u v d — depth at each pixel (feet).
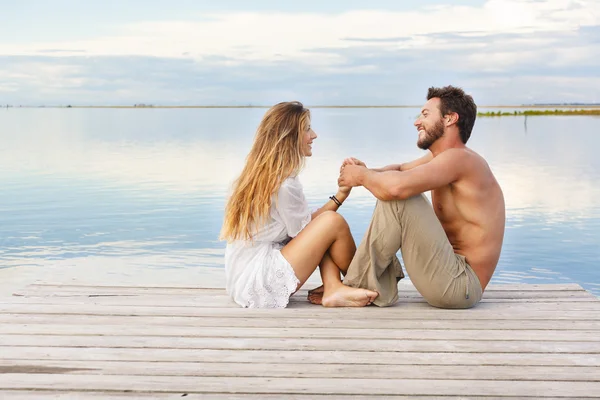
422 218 10.80
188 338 9.74
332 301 11.38
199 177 42.63
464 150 11.22
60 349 9.25
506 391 8.04
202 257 21.36
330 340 9.71
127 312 10.98
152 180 41.11
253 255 11.47
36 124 143.54
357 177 11.20
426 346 9.50
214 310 11.14
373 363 8.86
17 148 66.95
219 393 7.94
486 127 116.78
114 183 39.81
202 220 27.91
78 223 27.30
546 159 52.80
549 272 19.65
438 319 10.77
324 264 11.69
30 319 10.55
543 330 10.27
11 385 8.08
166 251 22.25
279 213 11.30
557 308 11.51
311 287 13.28
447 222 11.68
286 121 11.24
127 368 8.63
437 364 8.84
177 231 25.67
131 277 18.83
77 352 9.15
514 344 9.62
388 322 10.59
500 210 11.49
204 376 8.40
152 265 20.27
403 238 10.93
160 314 10.89
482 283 11.52
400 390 8.05
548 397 7.92
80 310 11.05
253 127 125.29
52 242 23.70
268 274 11.32
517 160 52.24
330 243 11.41
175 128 120.67
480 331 10.18
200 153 60.34
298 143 11.34
